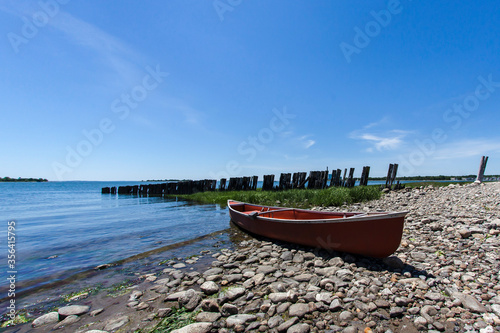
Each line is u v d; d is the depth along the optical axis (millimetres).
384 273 5102
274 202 17422
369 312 3738
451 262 5395
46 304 4730
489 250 5852
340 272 5148
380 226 5555
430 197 15719
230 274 5605
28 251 8391
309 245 7098
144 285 5418
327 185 26281
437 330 3287
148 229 11820
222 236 9992
